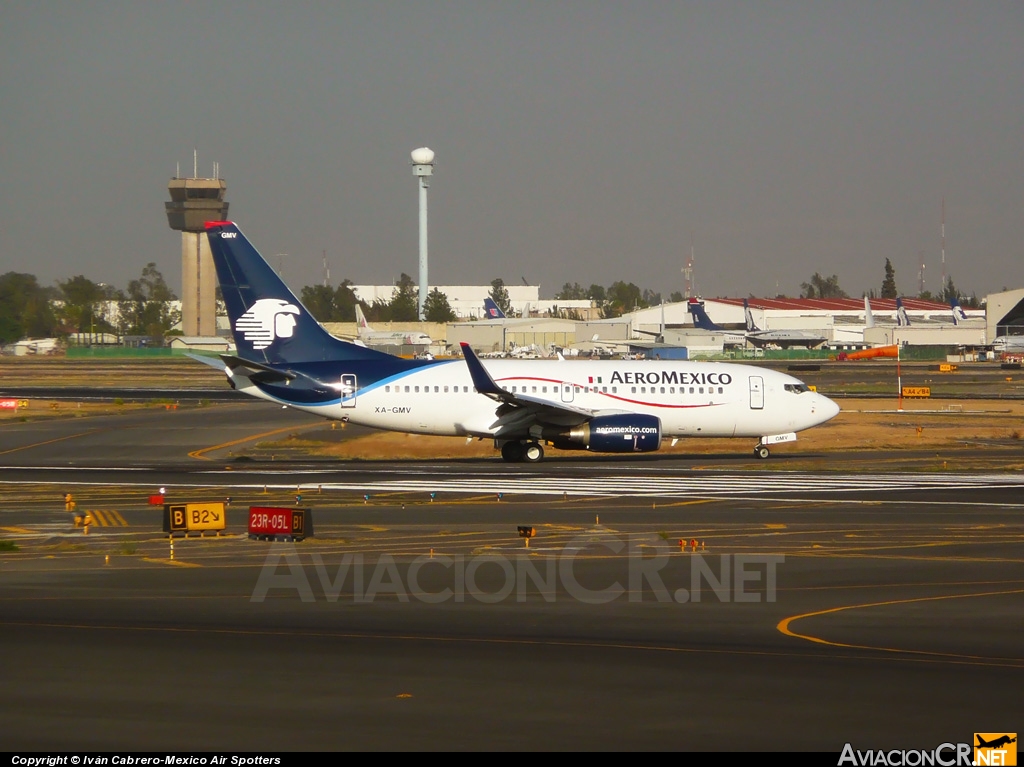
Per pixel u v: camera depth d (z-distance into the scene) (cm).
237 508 14988
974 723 5769
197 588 9712
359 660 7069
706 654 7281
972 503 15750
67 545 12050
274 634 7850
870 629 8169
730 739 5506
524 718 5812
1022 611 8881
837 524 13725
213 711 5909
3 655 7156
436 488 17212
